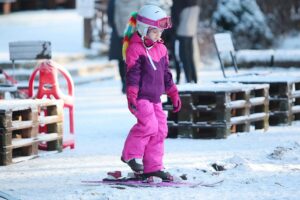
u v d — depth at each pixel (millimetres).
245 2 54812
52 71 21531
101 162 18500
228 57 48969
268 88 24156
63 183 15805
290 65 47594
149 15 15641
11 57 27750
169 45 40281
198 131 22531
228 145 20828
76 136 23438
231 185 15289
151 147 15805
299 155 18703
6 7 73125
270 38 55219
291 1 58250
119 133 24078
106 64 48250
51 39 55625
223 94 21969
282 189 14859
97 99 33781
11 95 28766
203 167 17234
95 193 14328
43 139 19531
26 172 17234
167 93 16422
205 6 54844
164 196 14195
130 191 14625
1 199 13906
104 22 55406
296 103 26500
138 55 15625
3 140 18125
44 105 19656
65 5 79625
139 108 15617
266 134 23000
